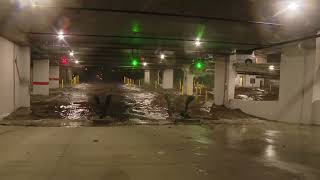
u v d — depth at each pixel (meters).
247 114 19.53
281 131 13.27
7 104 16.11
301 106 15.60
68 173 6.59
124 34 15.37
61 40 17.75
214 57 23.91
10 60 16.62
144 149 9.09
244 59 22.23
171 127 13.78
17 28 13.64
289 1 8.95
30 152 8.38
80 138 10.55
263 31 13.59
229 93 22.50
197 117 17.38
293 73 16.02
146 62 33.06
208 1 9.03
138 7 9.79
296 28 12.78
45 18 11.55
